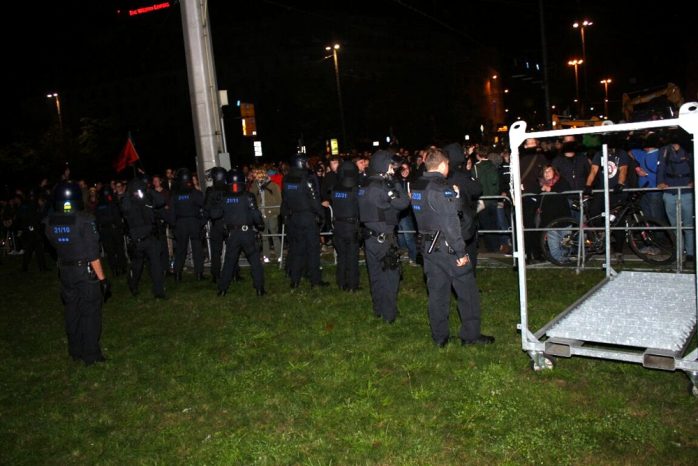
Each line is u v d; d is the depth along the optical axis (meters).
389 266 7.16
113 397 5.97
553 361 5.55
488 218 10.65
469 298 6.16
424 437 4.61
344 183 8.81
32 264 16.44
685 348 5.04
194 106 11.76
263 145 46.16
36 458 4.93
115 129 46.28
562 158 9.62
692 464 4.02
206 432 5.07
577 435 4.42
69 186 6.88
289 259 9.91
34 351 7.79
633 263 9.05
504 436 4.54
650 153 9.27
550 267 9.27
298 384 5.81
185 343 7.41
